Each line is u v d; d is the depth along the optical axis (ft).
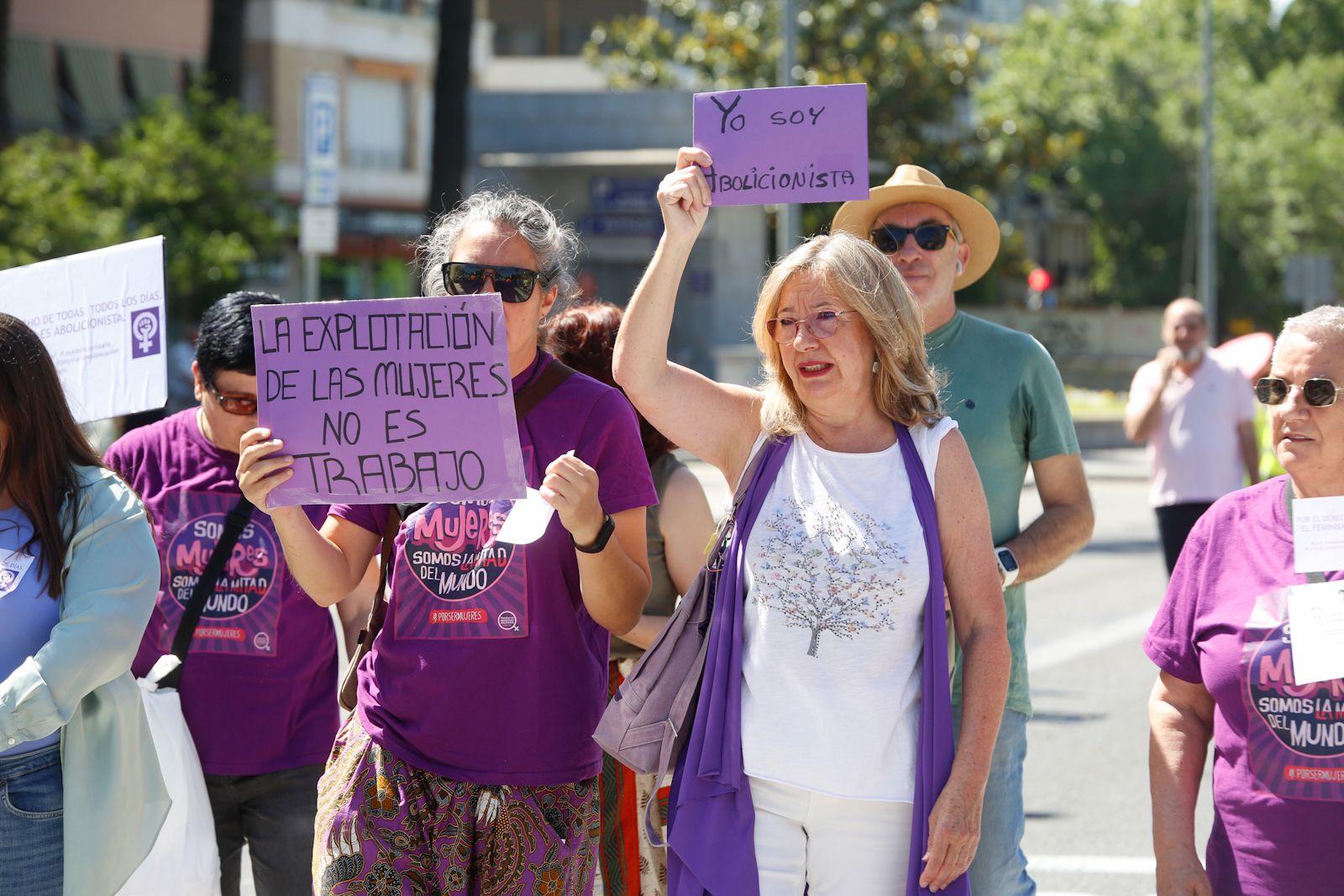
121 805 12.98
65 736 12.80
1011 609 15.98
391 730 13.25
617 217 104.22
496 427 12.56
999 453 16.20
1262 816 11.53
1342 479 11.70
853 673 11.82
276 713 15.51
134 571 12.83
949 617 15.01
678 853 12.11
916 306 12.51
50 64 133.39
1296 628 11.52
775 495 12.37
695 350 98.78
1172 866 12.10
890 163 101.24
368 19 150.30
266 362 12.78
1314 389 11.61
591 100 106.83
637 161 103.40
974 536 12.28
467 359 12.57
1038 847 24.04
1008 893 15.57
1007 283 189.57
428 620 13.20
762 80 102.68
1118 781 27.73
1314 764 11.39
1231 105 189.88
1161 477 35.32
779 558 12.08
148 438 16.24
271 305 12.77
